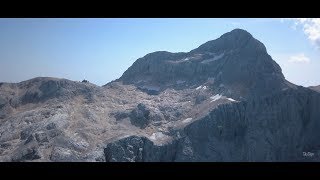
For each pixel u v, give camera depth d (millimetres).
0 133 142000
